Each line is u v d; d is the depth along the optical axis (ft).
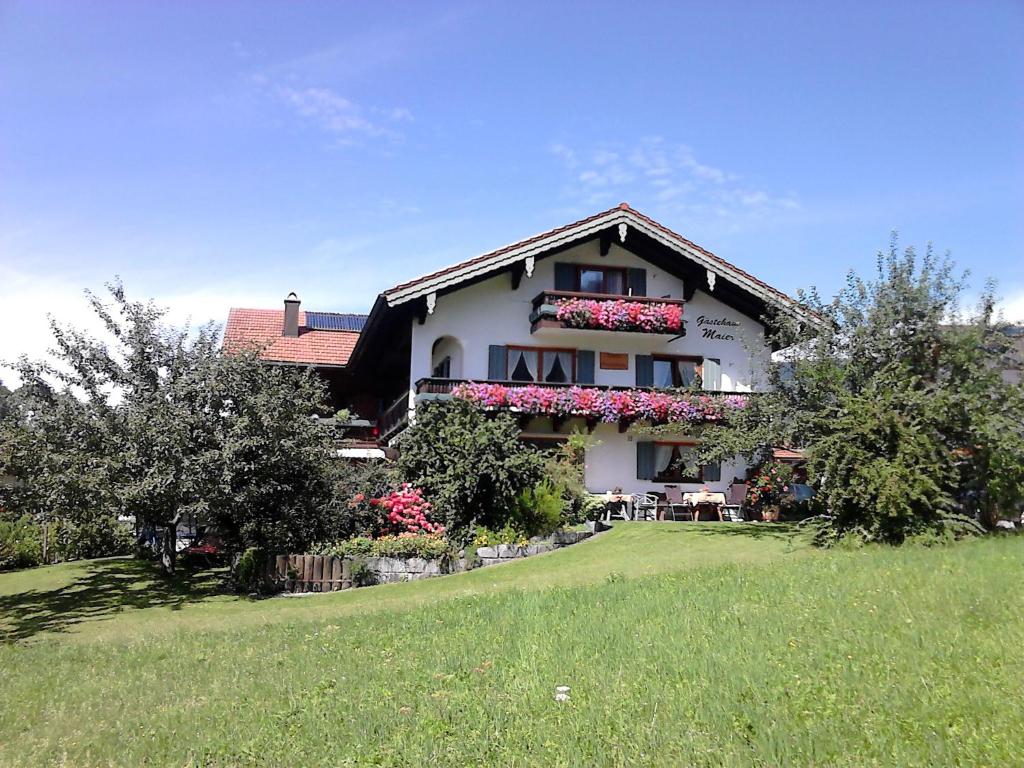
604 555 62.13
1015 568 39.37
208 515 61.21
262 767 22.39
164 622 49.44
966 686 23.67
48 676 35.17
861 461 55.06
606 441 92.32
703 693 24.39
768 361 68.59
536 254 87.81
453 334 90.27
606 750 21.25
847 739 20.67
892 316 61.93
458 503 67.97
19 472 56.65
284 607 53.01
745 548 59.11
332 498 65.41
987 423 54.60
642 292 95.55
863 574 40.55
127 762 23.35
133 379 61.16
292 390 62.69
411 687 28.17
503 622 36.83
